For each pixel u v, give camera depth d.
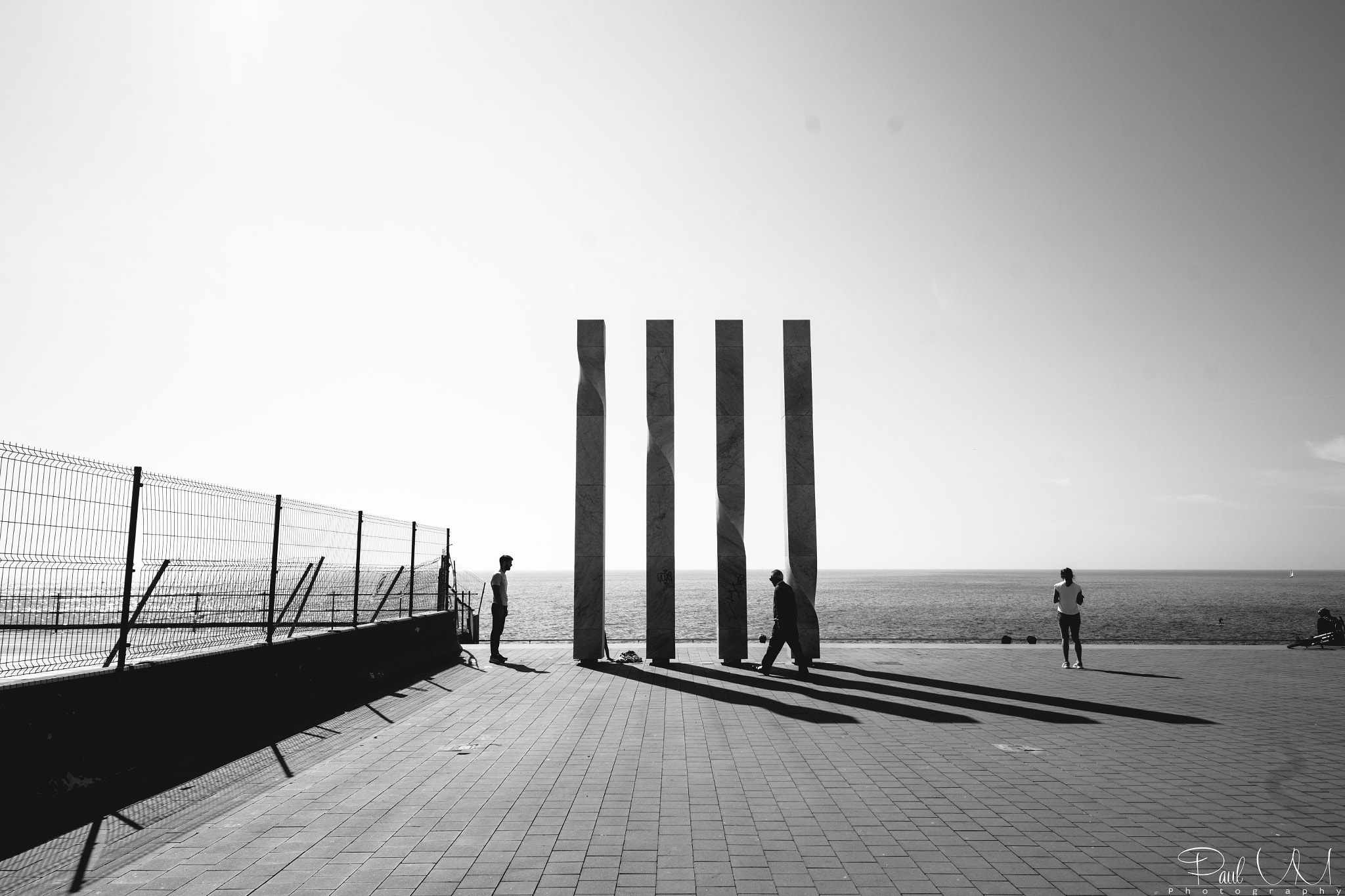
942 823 6.25
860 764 8.18
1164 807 6.69
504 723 10.28
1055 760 8.37
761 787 7.30
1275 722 10.42
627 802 6.81
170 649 9.38
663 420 17.08
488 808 6.64
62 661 7.68
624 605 79.00
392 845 5.72
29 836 5.94
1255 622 53.53
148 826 6.19
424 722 10.38
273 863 5.35
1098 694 12.57
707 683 13.80
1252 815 6.48
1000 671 15.20
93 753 7.15
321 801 6.83
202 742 8.82
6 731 6.20
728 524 16.70
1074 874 5.17
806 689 13.17
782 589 14.84
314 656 11.59
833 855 5.53
